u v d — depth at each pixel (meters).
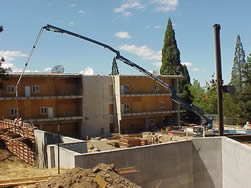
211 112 62.16
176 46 56.69
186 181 16.33
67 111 41.94
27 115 38.16
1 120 31.22
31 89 38.81
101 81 44.12
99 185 9.23
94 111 43.06
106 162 13.41
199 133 31.75
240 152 15.36
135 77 46.47
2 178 13.02
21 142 21.38
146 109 48.25
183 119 55.47
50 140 19.39
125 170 13.91
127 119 46.94
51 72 41.97
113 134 42.88
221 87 17.02
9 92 37.00
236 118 49.84
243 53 54.38
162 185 15.28
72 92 42.56
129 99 46.31
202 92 72.81
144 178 14.60
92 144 31.69
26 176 13.26
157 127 49.41
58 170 12.62
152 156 15.07
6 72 20.45
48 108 40.03
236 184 15.67
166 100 50.56
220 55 16.80
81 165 12.71
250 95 49.44
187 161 16.47
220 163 16.98
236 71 54.00
